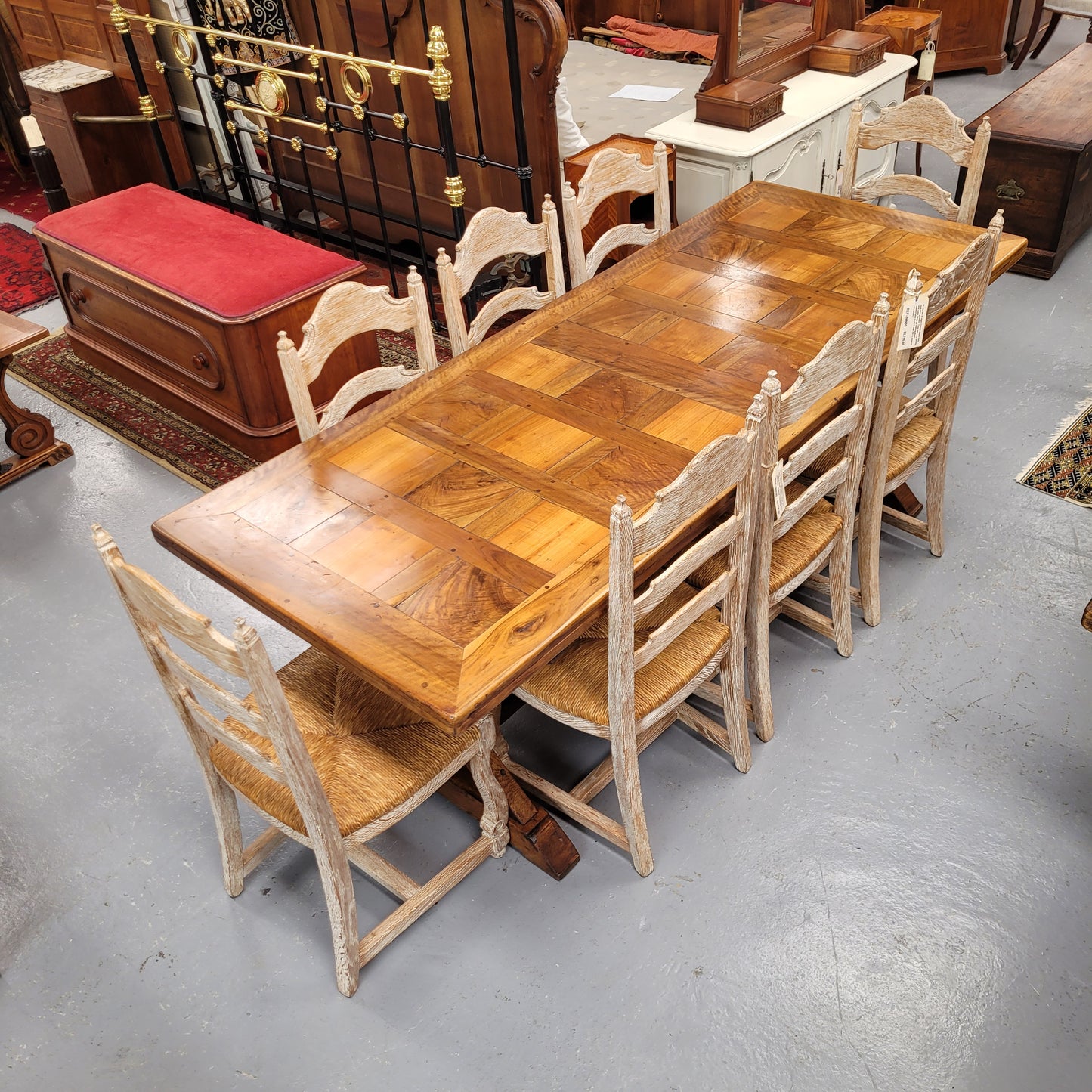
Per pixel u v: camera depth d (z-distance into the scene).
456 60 3.81
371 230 4.64
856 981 1.94
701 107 3.75
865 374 2.11
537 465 2.07
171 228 3.57
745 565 2.02
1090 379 3.48
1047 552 2.84
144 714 2.61
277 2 4.22
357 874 2.21
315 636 1.74
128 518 3.25
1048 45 6.28
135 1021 1.97
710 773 2.35
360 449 2.16
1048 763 2.30
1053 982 1.91
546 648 1.67
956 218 2.97
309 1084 1.85
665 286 2.66
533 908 2.11
